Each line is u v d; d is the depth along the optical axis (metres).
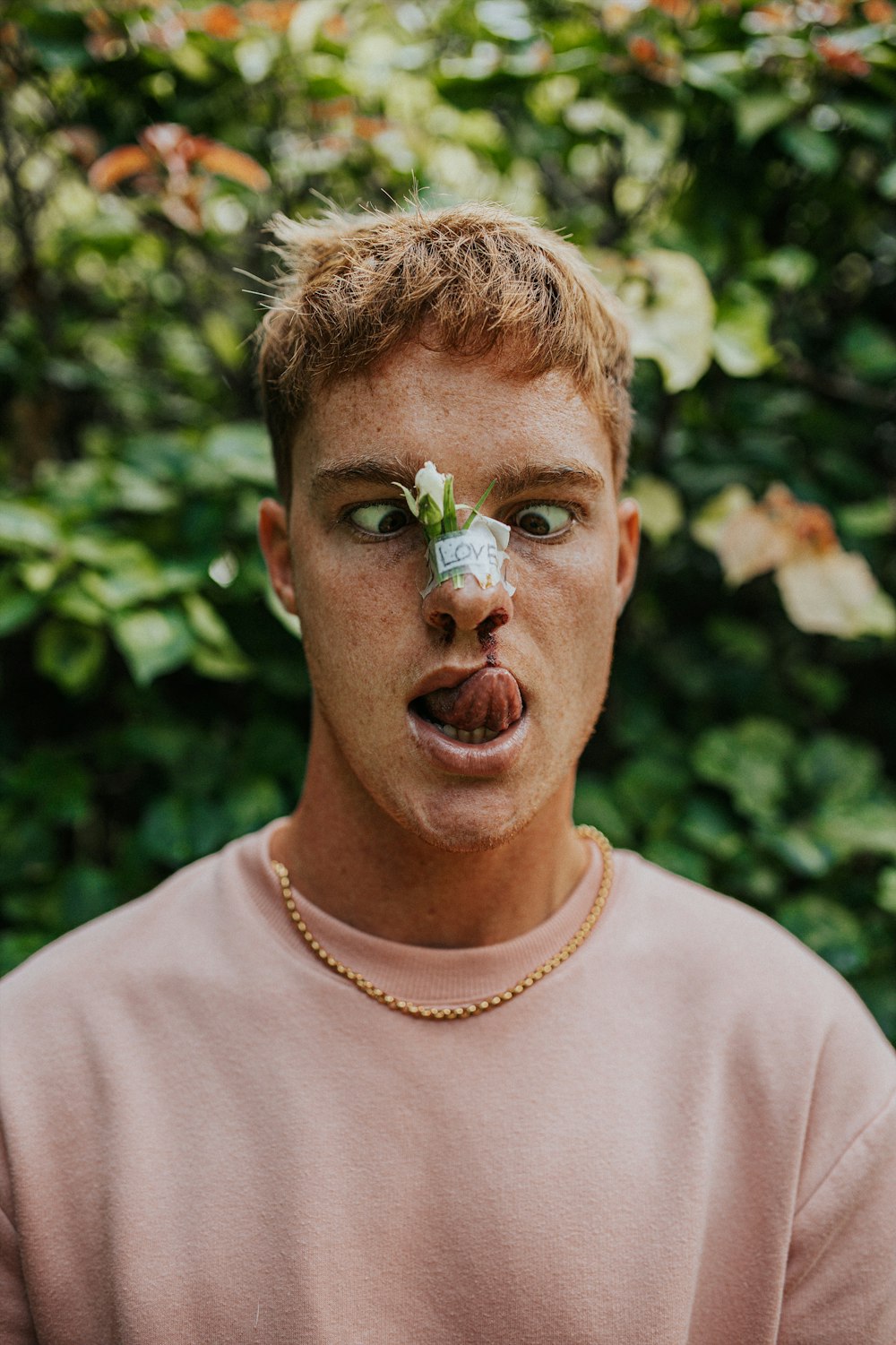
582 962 0.94
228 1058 0.88
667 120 1.56
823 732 1.83
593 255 1.46
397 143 1.69
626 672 1.76
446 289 0.81
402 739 0.83
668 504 1.60
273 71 1.68
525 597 0.84
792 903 1.61
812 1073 0.91
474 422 0.81
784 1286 0.88
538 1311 0.81
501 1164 0.84
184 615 1.52
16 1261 0.86
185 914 1.00
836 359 1.81
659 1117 0.88
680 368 1.42
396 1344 0.80
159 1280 0.80
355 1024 0.88
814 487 1.71
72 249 1.86
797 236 1.76
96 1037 0.90
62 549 1.47
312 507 0.86
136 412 1.99
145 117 1.70
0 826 1.62
